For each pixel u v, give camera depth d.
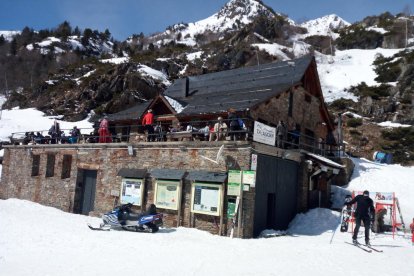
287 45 82.06
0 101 86.75
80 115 55.41
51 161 24.44
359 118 48.12
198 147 16.56
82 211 21.69
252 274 8.50
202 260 9.73
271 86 23.08
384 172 27.55
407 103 49.75
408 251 12.56
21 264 8.69
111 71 62.84
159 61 70.56
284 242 13.38
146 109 23.69
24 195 25.28
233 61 69.75
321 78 66.81
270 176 16.78
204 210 15.56
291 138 21.34
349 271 9.23
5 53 134.38
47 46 144.88
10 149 27.50
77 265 8.75
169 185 16.97
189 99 25.70
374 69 66.88
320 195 21.36
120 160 19.67
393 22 90.50
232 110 16.89
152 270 8.51
